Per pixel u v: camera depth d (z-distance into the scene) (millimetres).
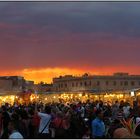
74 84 134125
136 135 11125
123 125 15031
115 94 60281
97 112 17984
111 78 132375
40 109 25531
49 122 19625
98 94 66125
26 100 56156
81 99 69438
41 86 114125
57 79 137250
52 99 70562
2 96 59094
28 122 19531
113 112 27594
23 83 111500
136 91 47219
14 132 12414
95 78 131250
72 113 19828
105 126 18906
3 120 18609
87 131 18266
